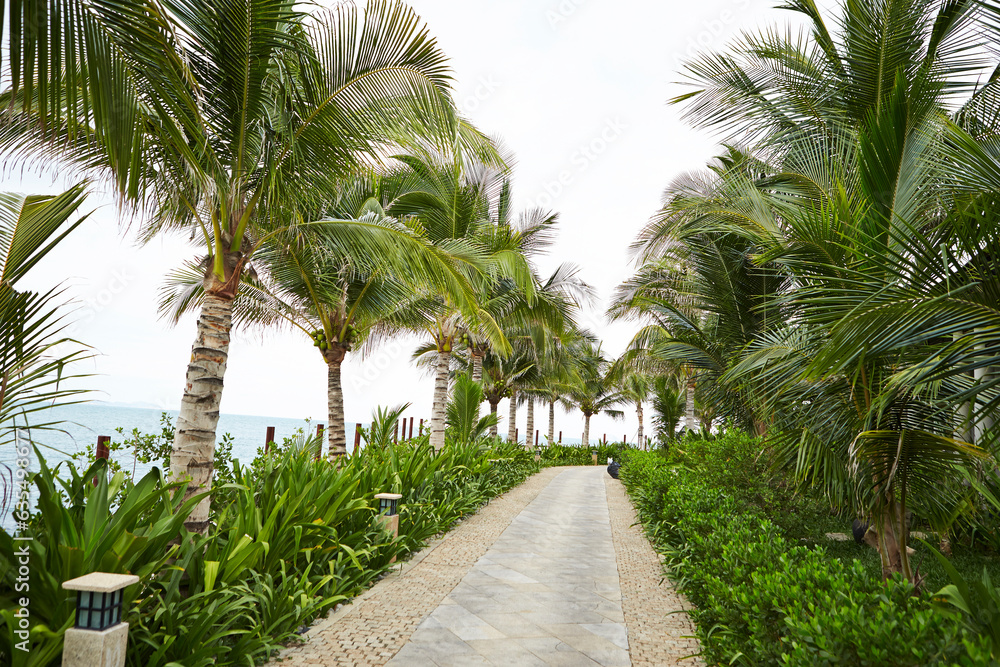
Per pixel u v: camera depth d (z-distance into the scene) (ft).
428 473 33.04
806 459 15.69
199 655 11.30
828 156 21.02
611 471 77.05
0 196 12.30
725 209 21.62
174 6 14.11
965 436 16.43
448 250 27.30
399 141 18.97
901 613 9.35
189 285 36.47
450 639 15.21
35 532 11.51
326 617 16.37
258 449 30.19
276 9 15.10
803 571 12.37
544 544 29.01
